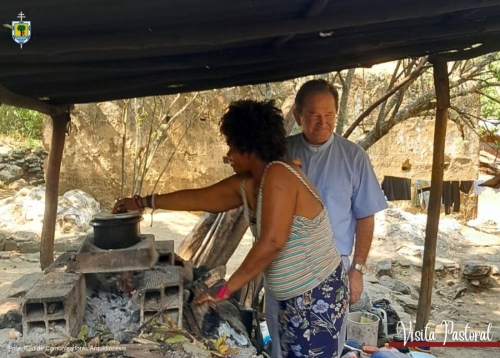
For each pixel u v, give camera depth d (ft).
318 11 6.34
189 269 10.32
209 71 9.43
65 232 29.37
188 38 6.43
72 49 6.25
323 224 6.73
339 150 8.27
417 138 35.73
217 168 35.17
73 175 34.40
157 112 32.86
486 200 49.52
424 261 13.93
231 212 14.19
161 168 34.68
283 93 27.63
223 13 6.21
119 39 6.28
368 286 23.18
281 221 6.23
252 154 6.57
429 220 13.76
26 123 46.26
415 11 6.66
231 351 7.91
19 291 9.46
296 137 8.55
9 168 41.27
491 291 27.20
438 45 10.24
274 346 7.50
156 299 8.12
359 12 6.65
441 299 25.72
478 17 8.54
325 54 8.73
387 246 30.48
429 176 35.94
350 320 12.78
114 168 34.60
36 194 32.73
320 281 6.79
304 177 6.58
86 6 5.42
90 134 34.17
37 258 26.48
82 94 10.57
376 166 35.68
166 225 32.53
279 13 6.52
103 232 8.43
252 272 6.40
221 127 6.84
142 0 5.42
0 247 27.50
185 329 8.09
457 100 32.71
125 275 8.59
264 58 8.56
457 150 36.19
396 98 17.39
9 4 5.25
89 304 8.33
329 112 7.91
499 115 25.61
